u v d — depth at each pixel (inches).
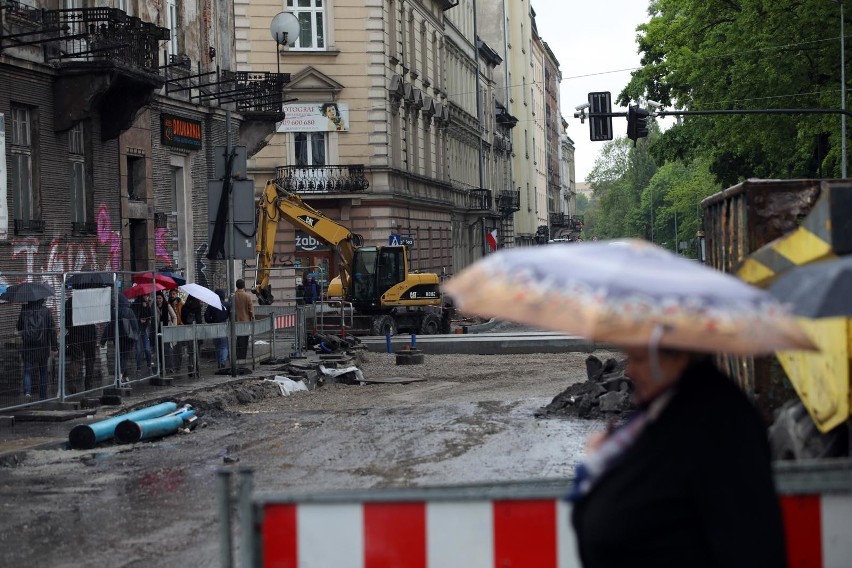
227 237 919.0
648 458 136.3
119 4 1082.7
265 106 1401.3
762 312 131.6
